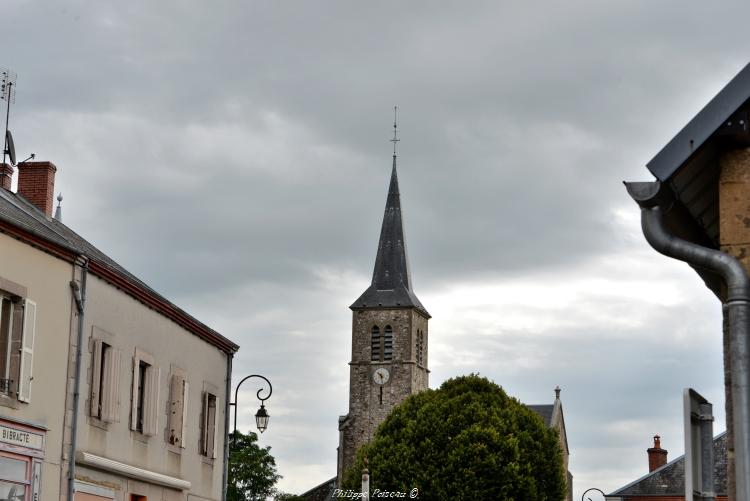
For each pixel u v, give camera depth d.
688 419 7.55
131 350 23.61
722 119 8.08
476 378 58.66
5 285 18.48
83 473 21.19
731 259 8.18
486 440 53.84
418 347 106.12
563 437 113.19
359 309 104.62
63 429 20.38
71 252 20.56
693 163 8.64
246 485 77.19
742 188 8.62
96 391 21.88
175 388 26.17
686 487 7.47
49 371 19.92
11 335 18.89
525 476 53.81
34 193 26.81
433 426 55.12
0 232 18.39
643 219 8.40
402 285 105.50
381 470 54.84
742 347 8.02
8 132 27.83
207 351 28.84
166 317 25.72
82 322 21.08
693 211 9.80
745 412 7.94
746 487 7.86
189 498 27.20
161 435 25.42
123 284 23.00
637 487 54.09
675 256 8.31
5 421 18.20
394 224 107.38
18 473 18.66
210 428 29.22
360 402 103.12
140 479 23.92
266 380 29.75
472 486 53.03
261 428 29.23
